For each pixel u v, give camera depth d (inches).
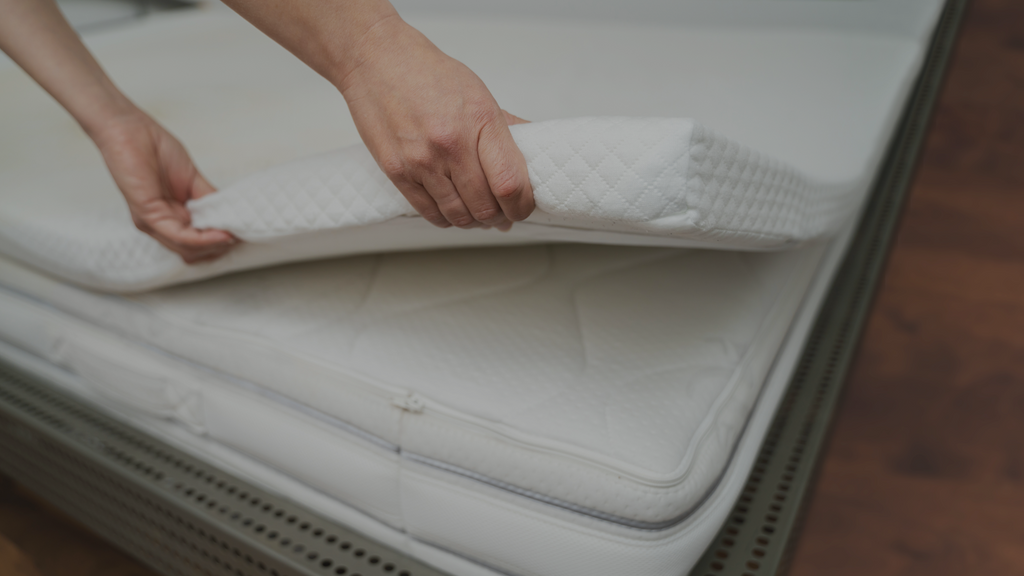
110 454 32.6
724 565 25.2
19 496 44.5
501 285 29.4
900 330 57.9
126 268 30.6
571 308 27.8
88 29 69.2
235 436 29.5
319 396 26.4
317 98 44.9
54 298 34.5
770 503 27.8
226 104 44.7
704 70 43.1
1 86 50.6
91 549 40.4
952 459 45.8
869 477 44.6
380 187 22.5
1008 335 56.6
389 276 30.5
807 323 33.7
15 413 35.4
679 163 17.1
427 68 18.4
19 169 37.5
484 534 24.1
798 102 37.1
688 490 21.7
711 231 18.6
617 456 21.5
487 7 61.6
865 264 45.1
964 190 76.6
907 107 56.0
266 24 19.7
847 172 28.8
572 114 37.4
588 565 22.5
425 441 24.3
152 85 49.2
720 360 25.6
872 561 39.1
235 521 28.5
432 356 25.9
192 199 30.5
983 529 40.9
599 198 18.2
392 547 27.4
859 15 49.1
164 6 75.3
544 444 22.2
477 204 19.2
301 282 30.8
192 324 29.8
